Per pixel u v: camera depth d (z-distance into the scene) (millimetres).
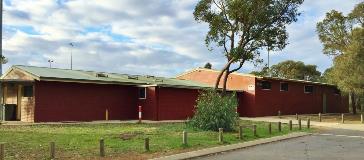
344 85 41750
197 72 48406
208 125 24625
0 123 26391
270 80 45438
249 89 44062
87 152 15562
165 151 16578
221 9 36031
